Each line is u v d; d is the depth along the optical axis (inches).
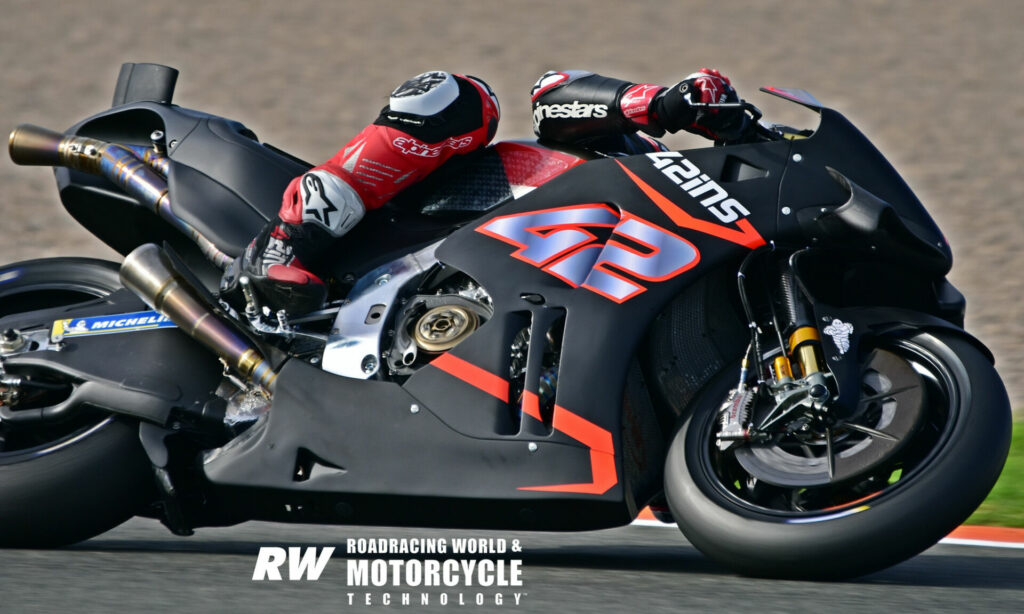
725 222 486.9
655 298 479.8
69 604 424.5
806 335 474.0
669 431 510.6
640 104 513.0
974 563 551.2
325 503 495.2
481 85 533.3
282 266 515.5
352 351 505.7
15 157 603.2
